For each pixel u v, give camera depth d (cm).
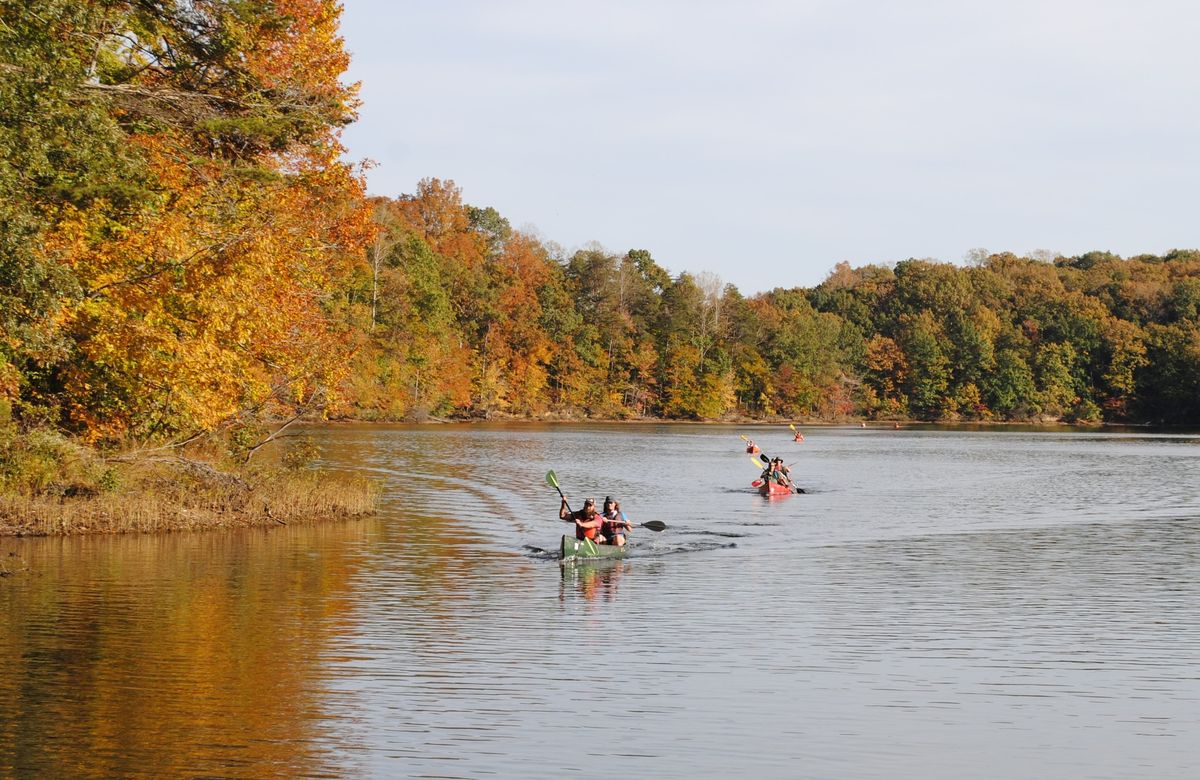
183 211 2564
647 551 2327
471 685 1216
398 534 2511
